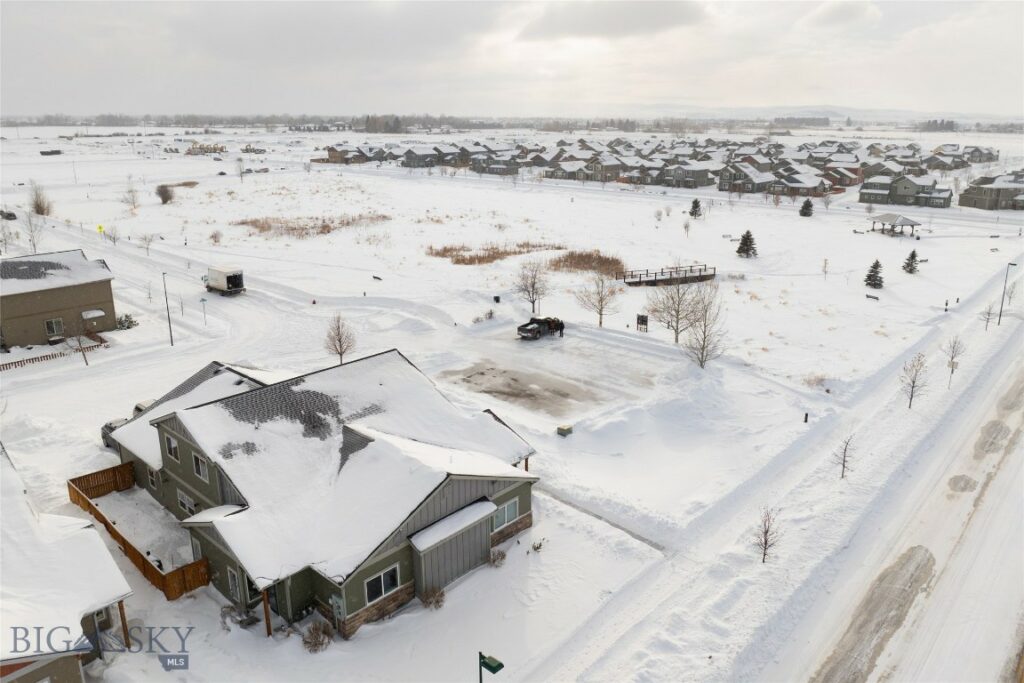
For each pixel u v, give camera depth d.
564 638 20.16
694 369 41.16
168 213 100.56
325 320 52.22
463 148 184.75
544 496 27.75
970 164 175.38
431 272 66.25
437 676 18.72
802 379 39.50
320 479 22.69
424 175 158.62
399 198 119.62
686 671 18.66
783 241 83.88
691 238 86.00
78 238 80.69
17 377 40.66
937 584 22.47
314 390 25.89
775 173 135.00
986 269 67.88
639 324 48.75
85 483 27.19
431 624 20.67
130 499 27.48
